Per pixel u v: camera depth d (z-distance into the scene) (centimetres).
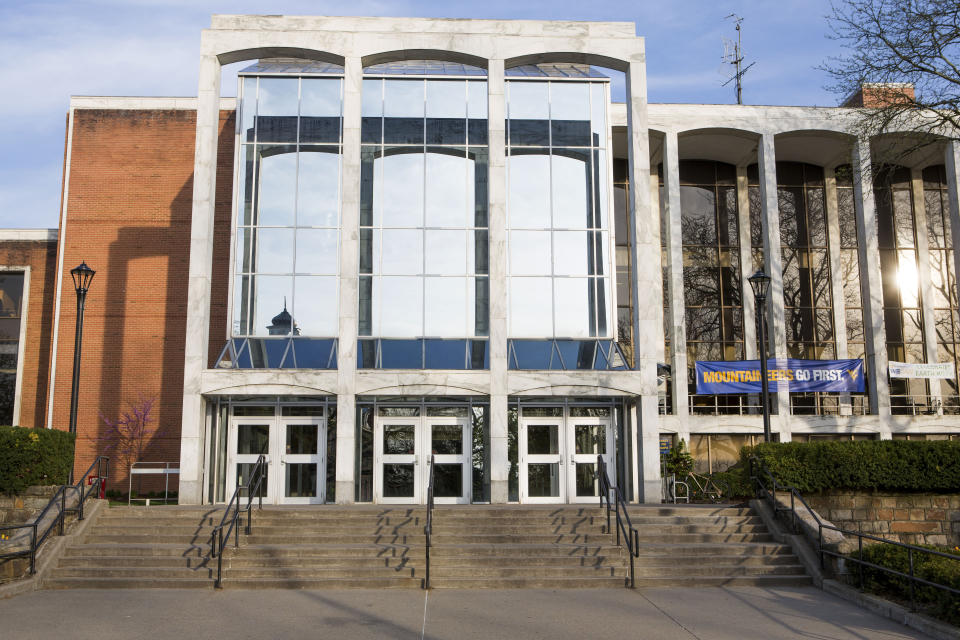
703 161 3978
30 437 1822
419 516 1825
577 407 2523
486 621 1241
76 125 3306
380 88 2653
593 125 2688
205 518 1805
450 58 2608
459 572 1568
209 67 2495
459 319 2541
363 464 2436
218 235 3222
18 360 3319
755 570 1625
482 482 2442
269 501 2406
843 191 4022
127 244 3234
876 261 3562
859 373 3538
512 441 2488
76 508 1747
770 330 3616
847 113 3562
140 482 3066
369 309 2530
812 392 3588
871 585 1427
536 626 1211
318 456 2439
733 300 3862
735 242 3919
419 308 2541
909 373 3556
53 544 1612
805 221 3972
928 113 3450
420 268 2564
